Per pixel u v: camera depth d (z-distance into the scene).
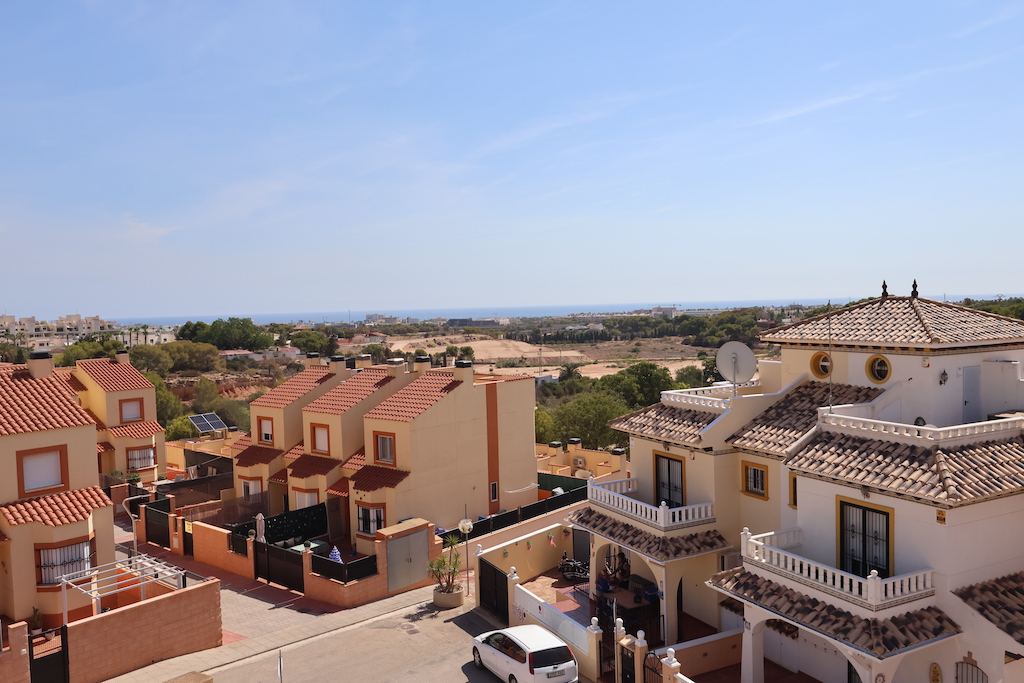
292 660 20.78
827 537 18.69
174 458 49.28
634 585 23.97
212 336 166.75
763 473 21.83
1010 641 15.06
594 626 19.55
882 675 15.68
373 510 31.19
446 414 33.09
